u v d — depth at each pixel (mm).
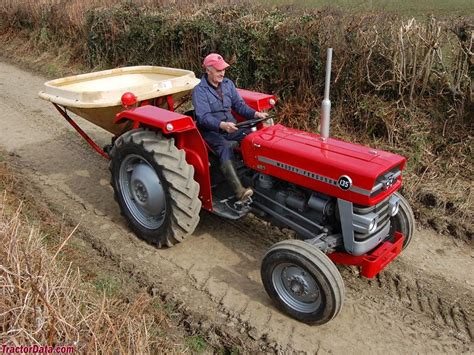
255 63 7238
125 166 4441
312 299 3385
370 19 6266
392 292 3857
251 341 3348
